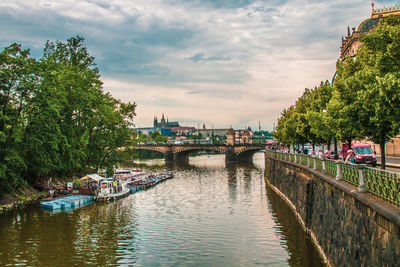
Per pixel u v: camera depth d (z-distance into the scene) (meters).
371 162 35.91
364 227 14.79
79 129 54.91
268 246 27.05
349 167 18.55
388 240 12.20
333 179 21.25
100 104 59.00
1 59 38.78
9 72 39.38
